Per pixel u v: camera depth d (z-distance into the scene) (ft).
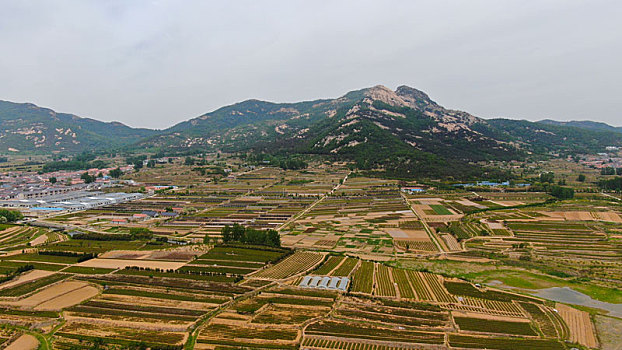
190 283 447.01
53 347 312.50
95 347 309.83
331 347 312.91
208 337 326.44
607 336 332.60
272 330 338.95
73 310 377.71
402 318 364.79
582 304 401.29
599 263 520.83
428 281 460.14
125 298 407.64
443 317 367.45
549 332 338.95
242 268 499.10
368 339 323.57
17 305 388.78
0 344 317.22
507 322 357.20
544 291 436.35
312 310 380.37
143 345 310.04
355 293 421.18
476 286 446.19
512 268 510.99
